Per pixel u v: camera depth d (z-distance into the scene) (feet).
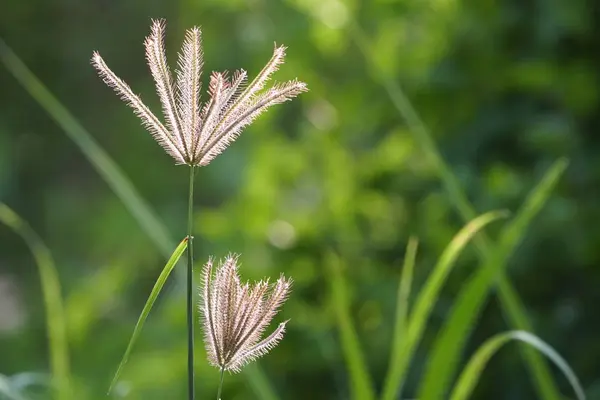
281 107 9.49
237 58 11.08
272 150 8.96
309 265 8.16
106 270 11.19
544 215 7.23
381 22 8.74
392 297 7.73
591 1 7.67
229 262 3.55
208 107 3.48
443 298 7.63
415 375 7.54
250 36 9.53
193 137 3.48
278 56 3.50
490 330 7.54
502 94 8.14
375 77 8.39
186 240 3.64
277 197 8.84
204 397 7.63
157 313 10.07
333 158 8.71
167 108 3.48
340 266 7.84
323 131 8.94
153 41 3.49
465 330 4.54
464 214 5.18
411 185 8.24
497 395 7.52
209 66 11.17
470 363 4.50
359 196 8.43
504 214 4.56
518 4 7.98
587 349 7.31
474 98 8.21
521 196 7.43
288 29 9.20
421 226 7.98
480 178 7.76
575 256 7.26
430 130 8.33
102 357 9.66
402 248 8.12
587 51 7.86
